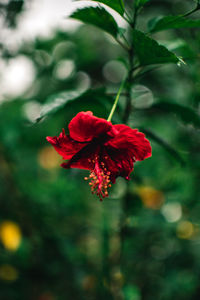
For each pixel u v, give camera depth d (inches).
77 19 66.6
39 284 110.3
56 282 109.6
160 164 115.0
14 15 86.4
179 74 126.0
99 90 71.2
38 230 114.3
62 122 112.0
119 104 77.4
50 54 120.6
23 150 120.6
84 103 72.3
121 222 100.0
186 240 113.0
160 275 109.3
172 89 126.6
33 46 110.6
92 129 58.5
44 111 63.6
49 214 117.9
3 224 111.1
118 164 65.3
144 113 125.3
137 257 110.9
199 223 111.9
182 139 118.4
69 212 119.4
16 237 109.4
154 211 112.7
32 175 127.0
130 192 97.2
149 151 58.9
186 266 105.9
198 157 110.6
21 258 107.2
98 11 63.0
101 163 65.3
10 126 112.0
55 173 136.6
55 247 110.4
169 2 127.1
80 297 109.9
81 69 135.2
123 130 57.4
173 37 117.0
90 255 123.0
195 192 112.2
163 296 103.3
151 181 114.6
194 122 78.0
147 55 61.8
